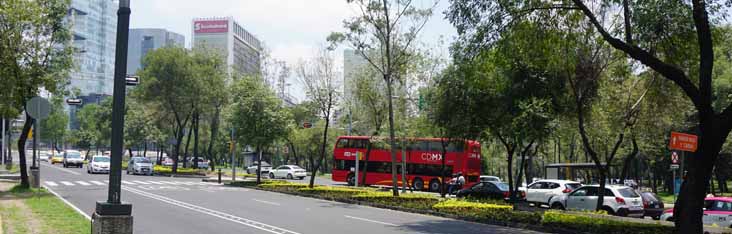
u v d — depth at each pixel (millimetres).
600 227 16000
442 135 26016
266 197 28781
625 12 14586
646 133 24656
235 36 151375
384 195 27781
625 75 20297
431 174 43312
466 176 41750
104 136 90812
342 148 47719
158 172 55469
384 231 16250
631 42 14227
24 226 14047
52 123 93625
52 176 45500
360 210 23219
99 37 164125
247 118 37562
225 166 100250
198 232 15008
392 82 27984
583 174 60719
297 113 45781
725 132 12734
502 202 25297
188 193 30250
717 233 14758
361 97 35062
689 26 14250
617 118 23438
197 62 53812
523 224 18203
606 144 33094
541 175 72312
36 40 25844
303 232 15477
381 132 34688
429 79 33125
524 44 16188
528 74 21781
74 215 16766
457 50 16406
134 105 71625
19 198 22406
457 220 20250
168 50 52938
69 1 26719
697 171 12992
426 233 16125
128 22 8945
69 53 27047
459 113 23781
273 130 37500
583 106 22297
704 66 12922
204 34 147250
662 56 16562
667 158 47875
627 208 23453
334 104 35031
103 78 158250
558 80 21594
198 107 54125
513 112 22188
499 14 15398
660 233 14914
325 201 27656
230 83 54406
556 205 26016
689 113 26891
